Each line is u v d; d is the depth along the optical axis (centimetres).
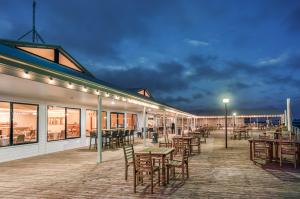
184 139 1121
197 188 590
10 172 785
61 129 1354
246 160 980
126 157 679
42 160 1014
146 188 595
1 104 1013
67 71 828
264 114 4294
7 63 506
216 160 983
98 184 635
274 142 912
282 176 708
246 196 532
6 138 1024
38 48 1088
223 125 4306
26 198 534
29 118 1145
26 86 775
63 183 647
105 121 1819
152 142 1762
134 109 1939
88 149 1391
